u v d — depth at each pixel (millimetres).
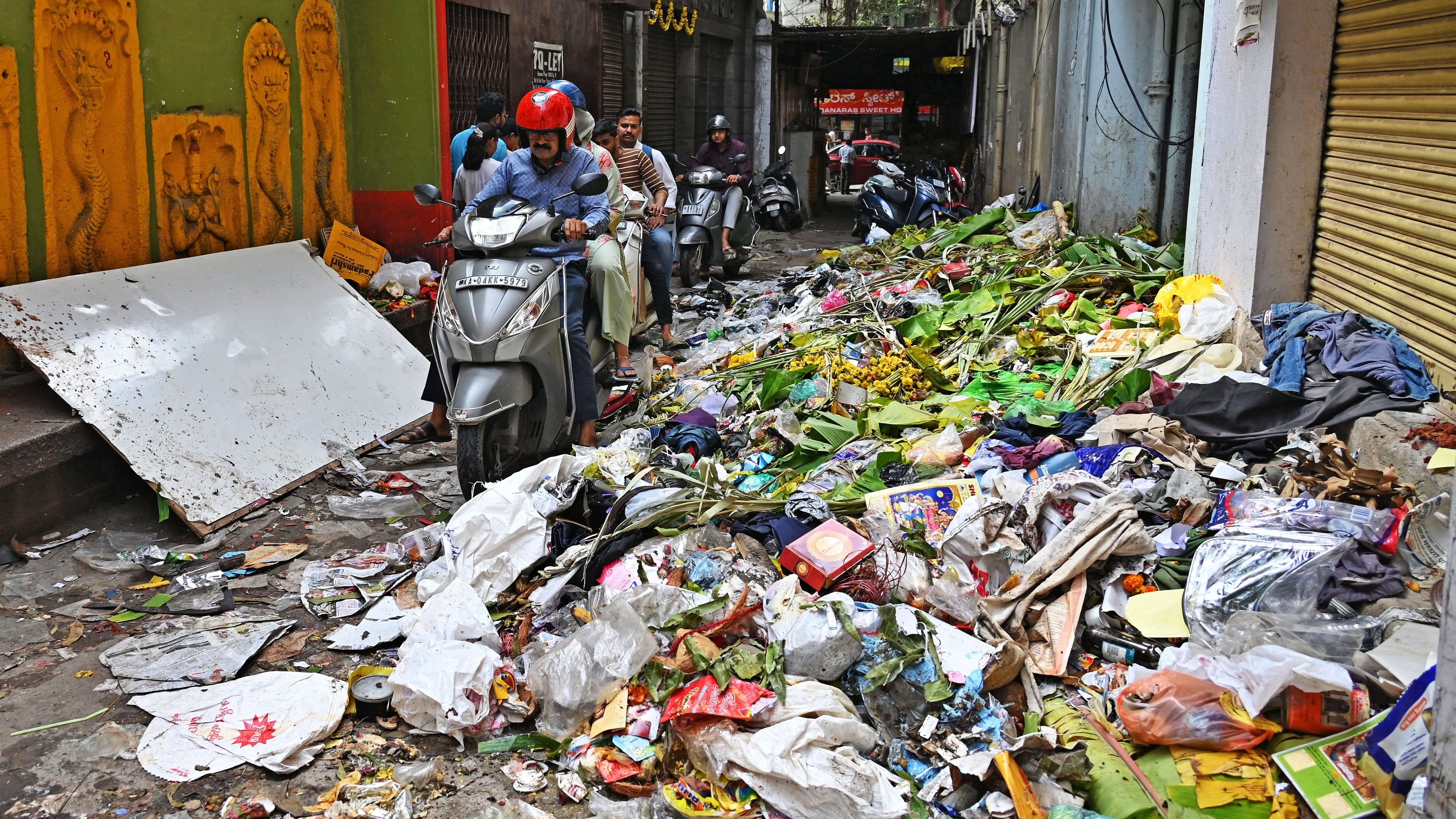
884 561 3713
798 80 25688
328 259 7289
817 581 3664
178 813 2854
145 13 5969
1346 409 4375
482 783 3020
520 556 3990
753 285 11188
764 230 17484
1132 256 7938
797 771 2803
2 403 4766
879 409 5625
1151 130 8812
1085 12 9773
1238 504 3760
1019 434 4879
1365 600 3258
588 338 5480
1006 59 17328
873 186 14742
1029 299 7301
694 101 18438
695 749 2982
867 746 3020
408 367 6656
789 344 7164
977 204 20469
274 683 3383
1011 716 3182
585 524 4273
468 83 10656
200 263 6008
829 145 30844
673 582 3709
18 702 3344
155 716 3240
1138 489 4082
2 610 3943
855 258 11305
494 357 4629
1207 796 2719
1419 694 2492
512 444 4863
